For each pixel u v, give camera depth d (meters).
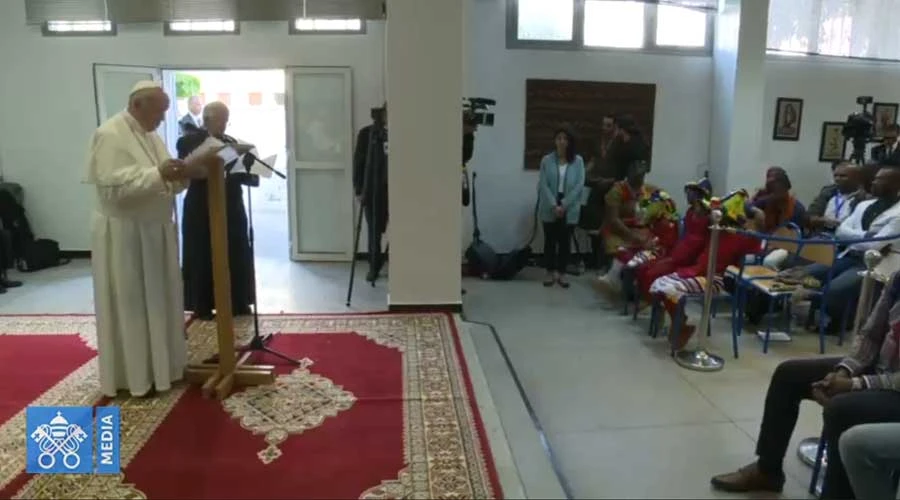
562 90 6.15
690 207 4.27
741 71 5.95
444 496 2.33
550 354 3.88
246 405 3.04
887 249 3.62
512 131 6.18
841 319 4.10
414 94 4.31
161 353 3.12
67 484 2.38
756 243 3.96
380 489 2.37
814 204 5.53
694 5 6.16
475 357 3.71
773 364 3.75
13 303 4.77
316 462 2.55
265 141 9.27
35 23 5.79
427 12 4.23
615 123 5.88
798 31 6.29
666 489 2.45
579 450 2.74
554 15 6.08
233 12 5.70
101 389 3.15
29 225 6.09
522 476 2.48
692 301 5.04
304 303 4.79
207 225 4.14
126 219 2.96
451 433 2.79
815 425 2.99
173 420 2.89
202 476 2.44
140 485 2.38
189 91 8.94
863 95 6.53
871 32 6.41
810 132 6.50
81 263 6.08
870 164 4.84
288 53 5.99
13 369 3.46
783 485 2.46
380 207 5.32
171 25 5.95
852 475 2.05
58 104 5.99
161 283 3.11
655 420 3.03
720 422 3.01
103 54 5.95
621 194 5.31
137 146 2.96
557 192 5.47
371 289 5.21
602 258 5.82
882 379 2.15
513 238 6.35
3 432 2.76
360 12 5.70
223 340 3.22
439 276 4.54
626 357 3.84
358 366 3.54
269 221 8.76
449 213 4.47
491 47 6.05
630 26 6.18
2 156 6.06
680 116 6.36
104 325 3.04
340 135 6.09
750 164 6.14
